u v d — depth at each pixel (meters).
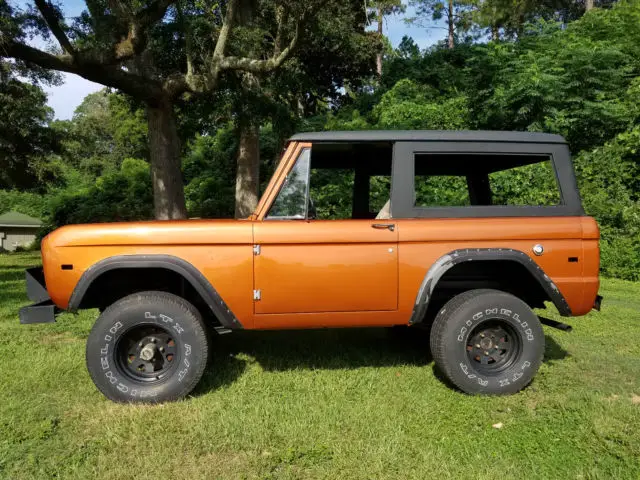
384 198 4.47
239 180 12.52
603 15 17.27
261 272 3.51
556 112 12.75
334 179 4.54
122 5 8.81
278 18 10.91
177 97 10.76
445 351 3.55
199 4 10.59
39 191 17.56
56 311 3.53
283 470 2.60
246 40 10.58
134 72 10.86
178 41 11.42
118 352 3.43
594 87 13.43
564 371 4.02
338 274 3.54
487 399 3.50
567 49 13.78
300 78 11.75
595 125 12.95
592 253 3.67
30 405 3.38
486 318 3.56
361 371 4.05
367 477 2.52
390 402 3.43
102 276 3.66
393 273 3.57
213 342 4.61
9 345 4.80
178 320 3.43
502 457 2.74
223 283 3.49
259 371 4.05
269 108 10.76
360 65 25.86
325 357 4.44
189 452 2.77
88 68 9.14
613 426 3.02
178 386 3.42
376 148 3.89
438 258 3.59
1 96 12.94
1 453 2.77
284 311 3.56
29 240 29.14
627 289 8.16
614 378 3.89
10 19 8.54
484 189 4.43
